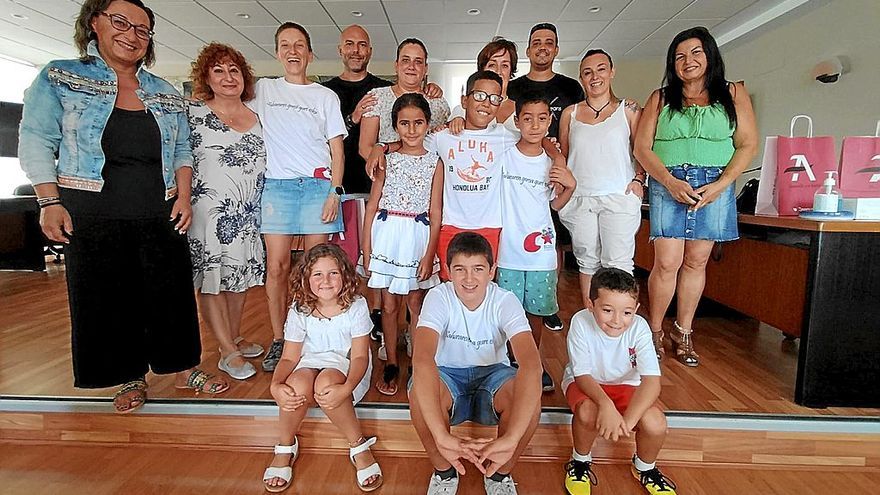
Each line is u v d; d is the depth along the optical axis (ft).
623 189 7.23
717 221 7.06
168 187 6.17
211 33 19.66
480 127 6.81
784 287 8.06
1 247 16.39
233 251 6.97
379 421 6.19
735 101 6.94
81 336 5.84
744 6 16.96
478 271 5.25
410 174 6.64
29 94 5.49
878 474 5.85
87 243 5.70
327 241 7.48
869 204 6.13
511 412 4.84
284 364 5.89
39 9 17.17
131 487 5.54
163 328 6.25
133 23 5.65
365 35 8.77
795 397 6.43
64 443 6.48
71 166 5.59
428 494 5.30
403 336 8.83
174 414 6.34
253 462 6.04
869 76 14.08
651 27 19.15
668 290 7.53
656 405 5.59
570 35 20.16
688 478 5.76
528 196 6.70
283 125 6.95
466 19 18.10
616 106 7.35
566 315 10.81
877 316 6.11
